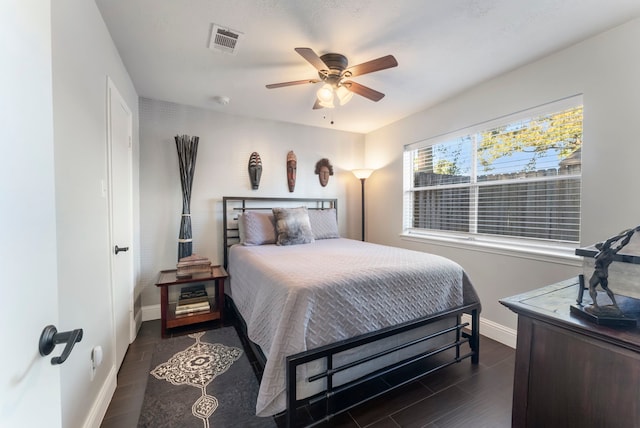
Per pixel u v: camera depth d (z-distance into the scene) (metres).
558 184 2.09
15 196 0.54
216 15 1.63
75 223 1.23
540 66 2.12
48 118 0.67
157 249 2.93
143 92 2.71
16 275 0.53
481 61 2.15
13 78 0.54
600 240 1.81
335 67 2.00
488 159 2.59
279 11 1.59
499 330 2.38
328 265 1.93
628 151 1.69
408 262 2.01
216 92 2.72
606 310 0.86
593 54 1.83
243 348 2.25
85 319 1.33
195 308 2.67
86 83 1.38
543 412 0.96
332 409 1.59
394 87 2.61
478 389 1.76
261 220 3.12
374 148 4.04
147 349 2.24
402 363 1.78
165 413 1.51
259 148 3.48
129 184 2.33
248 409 1.55
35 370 0.59
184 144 2.96
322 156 3.94
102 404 1.49
